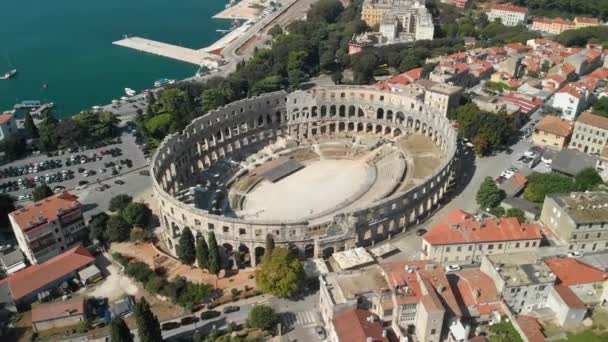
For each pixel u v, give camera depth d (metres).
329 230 168.50
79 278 168.12
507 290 136.00
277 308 151.75
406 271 139.50
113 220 185.50
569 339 130.38
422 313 128.50
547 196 174.88
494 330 133.00
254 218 198.75
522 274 138.75
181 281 159.88
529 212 184.38
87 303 157.50
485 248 160.00
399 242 180.38
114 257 177.62
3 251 185.88
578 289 142.38
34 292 160.25
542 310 139.75
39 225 175.12
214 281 164.50
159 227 198.00
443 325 131.38
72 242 187.12
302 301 154.25
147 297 160.50
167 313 153.00
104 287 166.12
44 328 150.25
